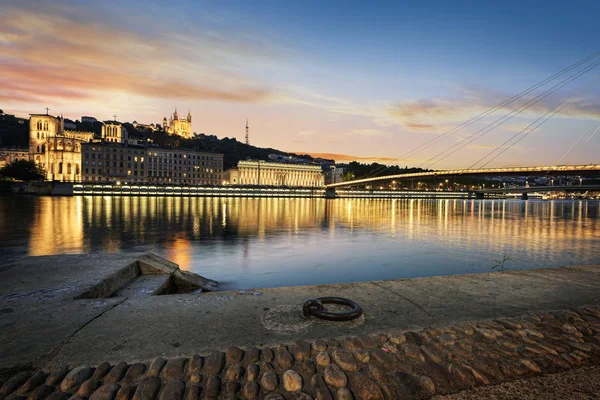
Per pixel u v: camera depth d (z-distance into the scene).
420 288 5.46
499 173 72.25
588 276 6.32
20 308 4.38
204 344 3.49
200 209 68.69
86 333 3.69
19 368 3.05
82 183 109.12
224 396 2.86
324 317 4.08
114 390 2.83
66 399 2.76
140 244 26.44
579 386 3.16
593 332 4.11
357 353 3.41
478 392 3.06
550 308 4.68
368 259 21.22
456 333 3.87
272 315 4.24
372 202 133.75
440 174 90.56
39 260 7.34
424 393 3.04
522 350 3.65
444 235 35.22
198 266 18.34
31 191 109.12
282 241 28.94
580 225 48.44
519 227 44.81
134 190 115.25
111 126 187.50
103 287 5.71
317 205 100.19
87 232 32.88
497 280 6.00
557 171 64.69
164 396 2.79
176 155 156.75
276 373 3.12
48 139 143.38
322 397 2.90
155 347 3.42
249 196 138.50
